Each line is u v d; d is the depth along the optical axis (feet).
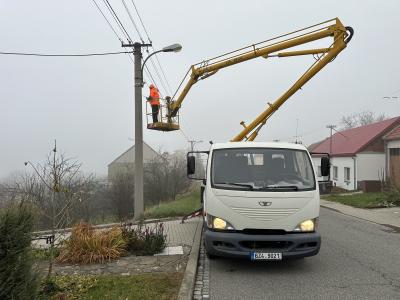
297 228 22.26
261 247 22.09
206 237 22.71
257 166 24.14
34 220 13.32
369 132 109.60
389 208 58.13
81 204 31.89
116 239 26.45
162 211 50.11
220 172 23.97
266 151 24.66
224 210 22.57
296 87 44.75
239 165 24.21
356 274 22.63
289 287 20.29
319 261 25.68
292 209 22.26
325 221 46.09
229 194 22.61
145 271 22.53
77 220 35.24
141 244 26.99
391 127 100.58
